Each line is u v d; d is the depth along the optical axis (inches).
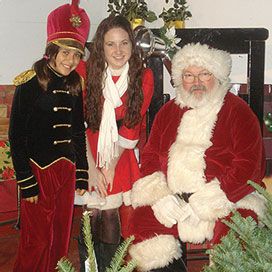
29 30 150.3
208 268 46.6
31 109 87.1
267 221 45.6
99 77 92.7
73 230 132.2
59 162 90.1
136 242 86.4
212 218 81.8
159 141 91.8
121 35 91.1
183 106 89.1
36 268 91.2
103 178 94.4
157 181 86.9
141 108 94.6
